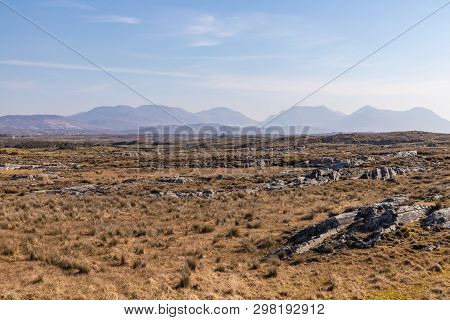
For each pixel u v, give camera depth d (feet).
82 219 112.06
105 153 460.96
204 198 151.53
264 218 112.06
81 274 64.90
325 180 189.57
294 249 76.38
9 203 133.90
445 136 558.97
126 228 98.22
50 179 221.87
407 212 85.25
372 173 192.54
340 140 569.64
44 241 85.35
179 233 97.04
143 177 225.76
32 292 55.47
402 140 524.52
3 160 358.02
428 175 184.24
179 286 59.47
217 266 70.28
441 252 67.97
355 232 80.69
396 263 65.41
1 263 69.77
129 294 56.08
